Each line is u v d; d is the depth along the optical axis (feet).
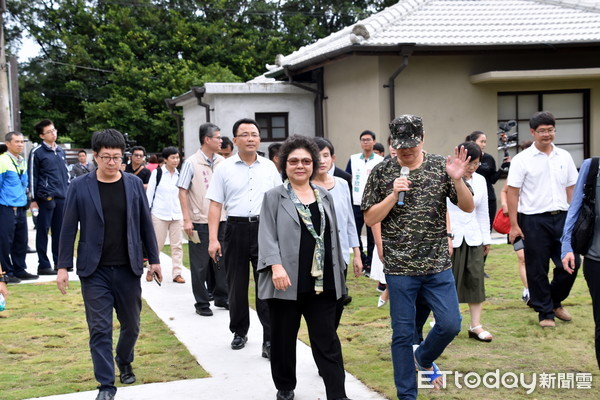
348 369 17.43
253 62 102.68
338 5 115.55
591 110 46.52
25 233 32.04
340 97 48.98
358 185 30.76
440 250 14.06
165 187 30.73
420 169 14.12
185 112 62.18
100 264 15.71
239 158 19.70
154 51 100.78
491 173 31.12
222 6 106.32
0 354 19.81
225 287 25.41
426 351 14.66
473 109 45.68
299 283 14.37
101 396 14.76
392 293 14.14
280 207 14.69
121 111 93.97
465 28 46.93
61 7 102.68
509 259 34.04
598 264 15.25
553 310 21.34
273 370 15.15
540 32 46.01
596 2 50.60
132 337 16.47
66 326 23.03
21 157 31.19
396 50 42.32
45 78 101.19
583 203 15.67
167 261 36.99
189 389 16.30
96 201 15.67
